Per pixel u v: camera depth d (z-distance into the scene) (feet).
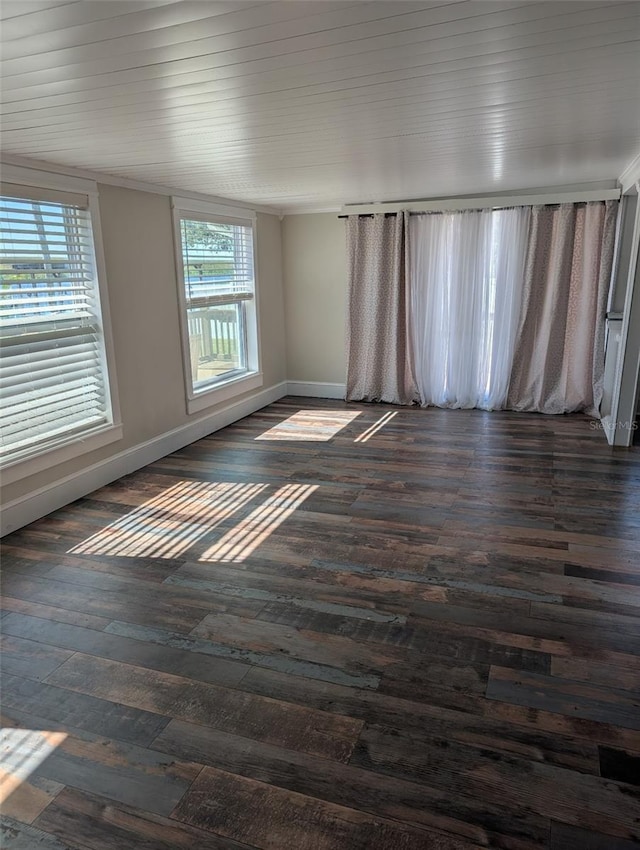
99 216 12.51
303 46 5.72
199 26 5.18
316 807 5.24
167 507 12.03
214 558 9.87
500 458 14.53
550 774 5.53
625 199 16.48
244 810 5.24
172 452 15.65
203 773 5.64
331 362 21.70
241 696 6.66
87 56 5.84
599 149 11.40
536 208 17.39
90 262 12.42
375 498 12.23
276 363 21.56
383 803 5.26
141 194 13.82
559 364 18.48
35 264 11.31
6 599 8.74
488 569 9.27
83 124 8.43
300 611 8.29
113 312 13.19
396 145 10.46
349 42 5.66
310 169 12.78
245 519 11.37
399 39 5.61
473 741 5.94
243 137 9.51
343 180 14.55
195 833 5.04
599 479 12.98
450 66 6.41
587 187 16.94
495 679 6.82
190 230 16.12
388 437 16.61
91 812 5.27
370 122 8.76
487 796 5.32
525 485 12.72
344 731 6.11
